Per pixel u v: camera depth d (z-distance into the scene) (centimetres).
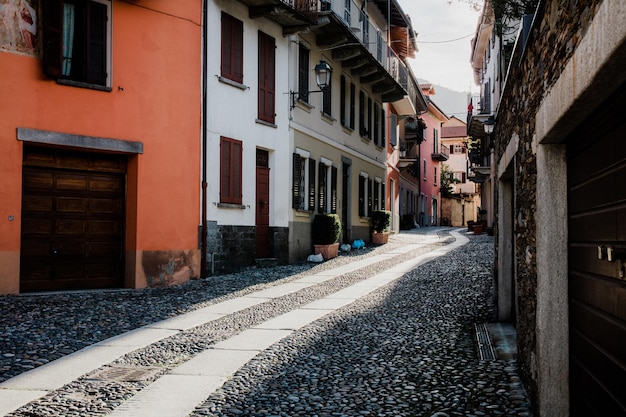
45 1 1105
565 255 426
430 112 4725
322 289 1214
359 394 520
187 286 1241
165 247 1280
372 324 848
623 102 295
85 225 1203
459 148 6450
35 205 1141
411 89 3116
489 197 3322
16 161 1083
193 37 1346
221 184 1434
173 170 1298
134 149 1225
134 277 1226
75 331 780
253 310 966
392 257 1902
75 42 1167
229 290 1194
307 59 1875
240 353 675
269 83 1642
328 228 1880
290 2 1642
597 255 357
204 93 1368
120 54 1213
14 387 534
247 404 493
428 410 475
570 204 423
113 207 1241
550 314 428
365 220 2491
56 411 468
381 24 2817
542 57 424
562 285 426
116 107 1204
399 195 3494
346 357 655
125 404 490
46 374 578
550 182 429
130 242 1239
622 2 225
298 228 1789
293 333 787
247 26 1545
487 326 819
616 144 317
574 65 313
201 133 1362
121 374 583
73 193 1189
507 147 686
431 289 1193
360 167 2438
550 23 393
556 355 426
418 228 3900
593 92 296
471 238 2816
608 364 334
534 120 467
